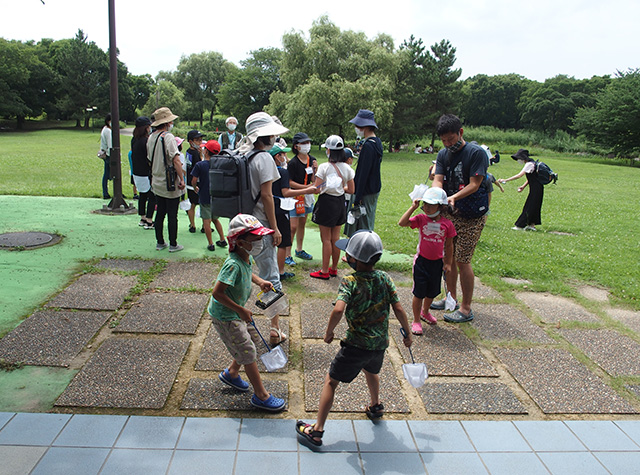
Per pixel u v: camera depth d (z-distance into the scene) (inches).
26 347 153.1
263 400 129.7
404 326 122.1
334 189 216.1
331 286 226.2
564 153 1980.8
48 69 2440.9
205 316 184.7
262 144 159.9
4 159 767.1
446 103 1784.0
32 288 199.3
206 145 252.4
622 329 196.2
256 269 236.7
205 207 256.8
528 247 315.9
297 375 151.7
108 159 388.2
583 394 148.4
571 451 122.2
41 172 614.9
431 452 119.0
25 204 354.6
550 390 149.7
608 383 155.9
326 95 1508.4
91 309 182.9
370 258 115.6
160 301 194.5
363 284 117.0
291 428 125.2
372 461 114.5
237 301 123.5
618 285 246.2
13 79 2199.8
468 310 197.5
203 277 224.1
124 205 350.6
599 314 210.8
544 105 2699.3
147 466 107.7
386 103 1504.7
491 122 3398.1
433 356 167.3
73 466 106.3
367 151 216.7
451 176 188.9
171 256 252.8
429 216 173.2
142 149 291.4
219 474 106.8
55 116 2593.5
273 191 193.9
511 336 185.8
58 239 267.9
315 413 132.4
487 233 358.6
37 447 111.4
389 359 164.2
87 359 150.1
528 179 387.5
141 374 143.0
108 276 217.3
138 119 291.3
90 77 2396.7
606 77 3073.3
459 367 160.6
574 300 227.1
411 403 140.1
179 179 250.2
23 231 279.7
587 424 133.8
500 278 253.0
